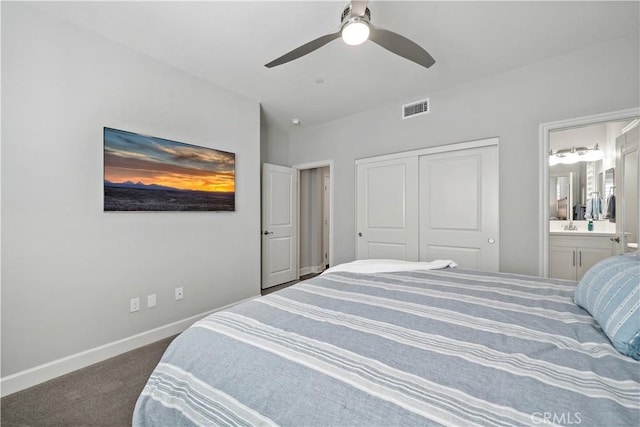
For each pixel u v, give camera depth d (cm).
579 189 324
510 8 180
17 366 171
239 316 109
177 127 252
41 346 180
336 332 95
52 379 182
